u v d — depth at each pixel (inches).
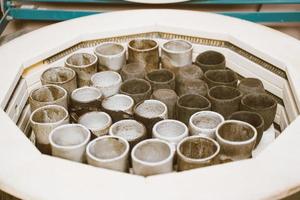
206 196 30.4
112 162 33.6
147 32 55.7
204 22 55.4
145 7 70.1
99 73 46.9
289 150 34.6
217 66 48.4
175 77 47.1
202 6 70.6
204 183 31.4
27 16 70.8
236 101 42.4
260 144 42.1
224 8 71.2
